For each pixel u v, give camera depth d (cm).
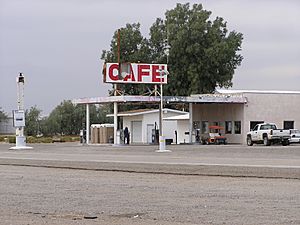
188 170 2625
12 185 2138
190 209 1444
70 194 1825
